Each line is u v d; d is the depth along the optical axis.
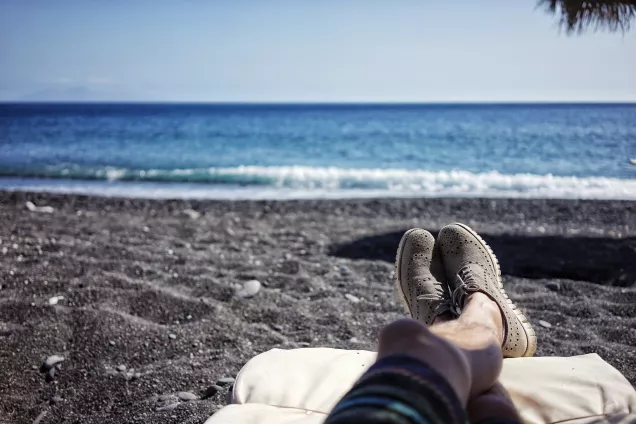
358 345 2.69
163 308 3.04
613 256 4.25
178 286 3.44
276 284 3.59
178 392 2.28
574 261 4.13
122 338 2.68
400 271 2.50
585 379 1.59
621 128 14.98
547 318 3.04
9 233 5.14
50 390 2.33
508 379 1.63
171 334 2.74
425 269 2.41
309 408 1.54
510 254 4.36
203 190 8.98
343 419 0.76
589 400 1.51
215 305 3.09
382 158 14.30
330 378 1.67
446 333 1.37
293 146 19.33
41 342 2.64
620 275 3.82
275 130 30.89
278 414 1.50
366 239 4.98
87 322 2.80
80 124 38.75
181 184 9.74
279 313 3.08
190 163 13.41
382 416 0.75
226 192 8.71
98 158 14.64
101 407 2.20
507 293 3.47
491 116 44.47
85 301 3.09
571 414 1.47
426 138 21.72
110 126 36.00
